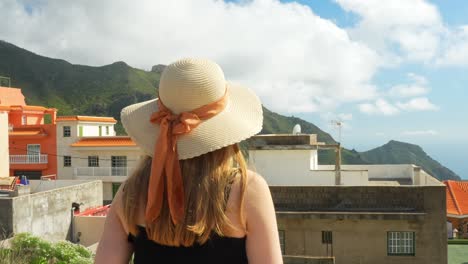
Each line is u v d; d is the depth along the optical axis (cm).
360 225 1817
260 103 217
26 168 4244
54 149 4225
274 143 2397
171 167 186
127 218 196
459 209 3503
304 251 1842
